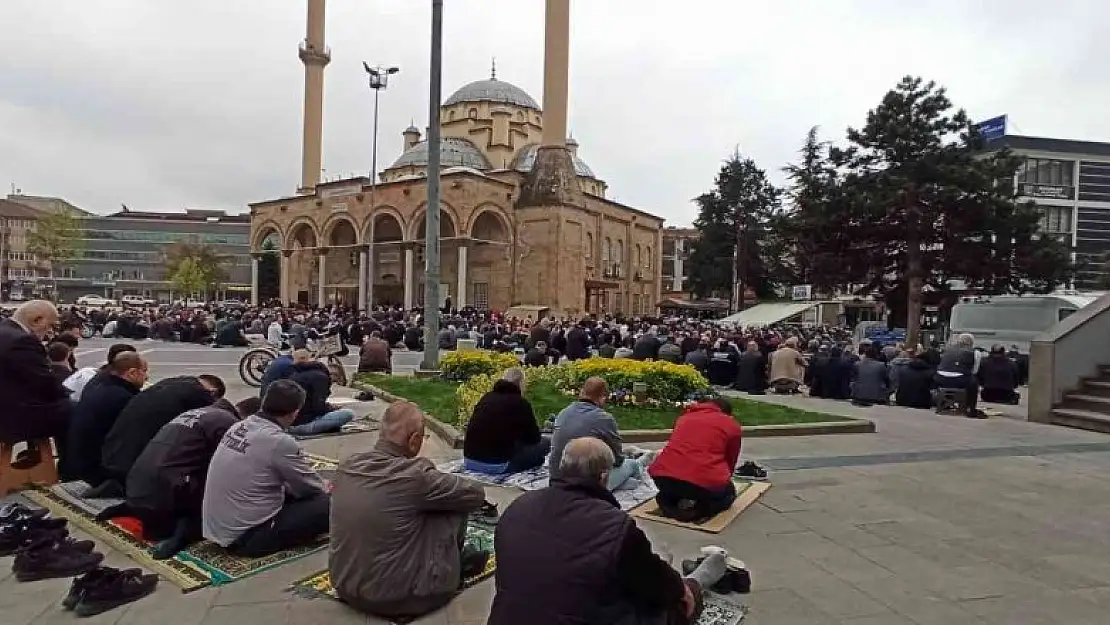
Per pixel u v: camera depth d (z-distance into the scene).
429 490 4.15
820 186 33.91
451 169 52.25
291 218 63.03
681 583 3.24
